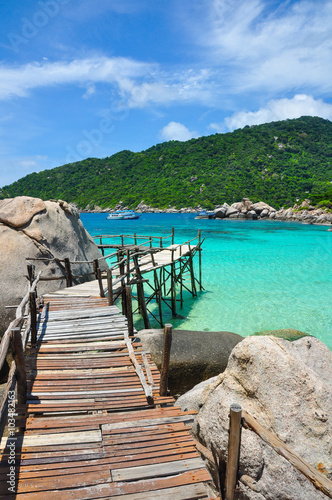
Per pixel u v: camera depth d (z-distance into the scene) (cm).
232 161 13675
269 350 591
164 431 534
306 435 520
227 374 629
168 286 2164
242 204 8119
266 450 510
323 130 17225
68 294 1205
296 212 7081
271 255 3130
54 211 1653
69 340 823
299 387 553
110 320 949
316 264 2723
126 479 442
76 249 1658
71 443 497
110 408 581
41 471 445
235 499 442
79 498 410
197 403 675
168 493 426
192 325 1503
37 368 697
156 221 8206
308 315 1611
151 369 726
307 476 390
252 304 1770
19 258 1399
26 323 846
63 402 589
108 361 743
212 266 2670
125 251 1438
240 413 412
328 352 713
